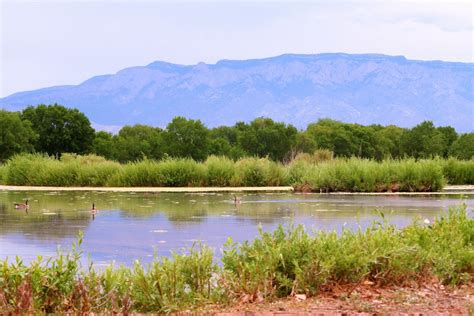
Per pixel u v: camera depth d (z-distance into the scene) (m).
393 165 36.00
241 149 76.81
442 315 7.68
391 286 9.45
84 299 7.79
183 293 8.39
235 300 8.51
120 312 7.91
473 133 77.56
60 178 39.50
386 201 27.03
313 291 8.88
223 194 31.56
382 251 9.64
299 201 27.08
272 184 38.91
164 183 38.25
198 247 14.21
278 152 77.88
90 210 23.20
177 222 19.31
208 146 72.31
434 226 11.62
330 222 18.64
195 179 38.47
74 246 8.53
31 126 81.19
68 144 81.44
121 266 8.93
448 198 28.94
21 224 18.97
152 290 8.25
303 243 9.38
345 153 82.56
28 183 40.28
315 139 83.25
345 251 9.32
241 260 9.29
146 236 16.23
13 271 8.03
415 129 81.12
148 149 77.19
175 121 70.94
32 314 7.43
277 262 9.10
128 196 30.22
